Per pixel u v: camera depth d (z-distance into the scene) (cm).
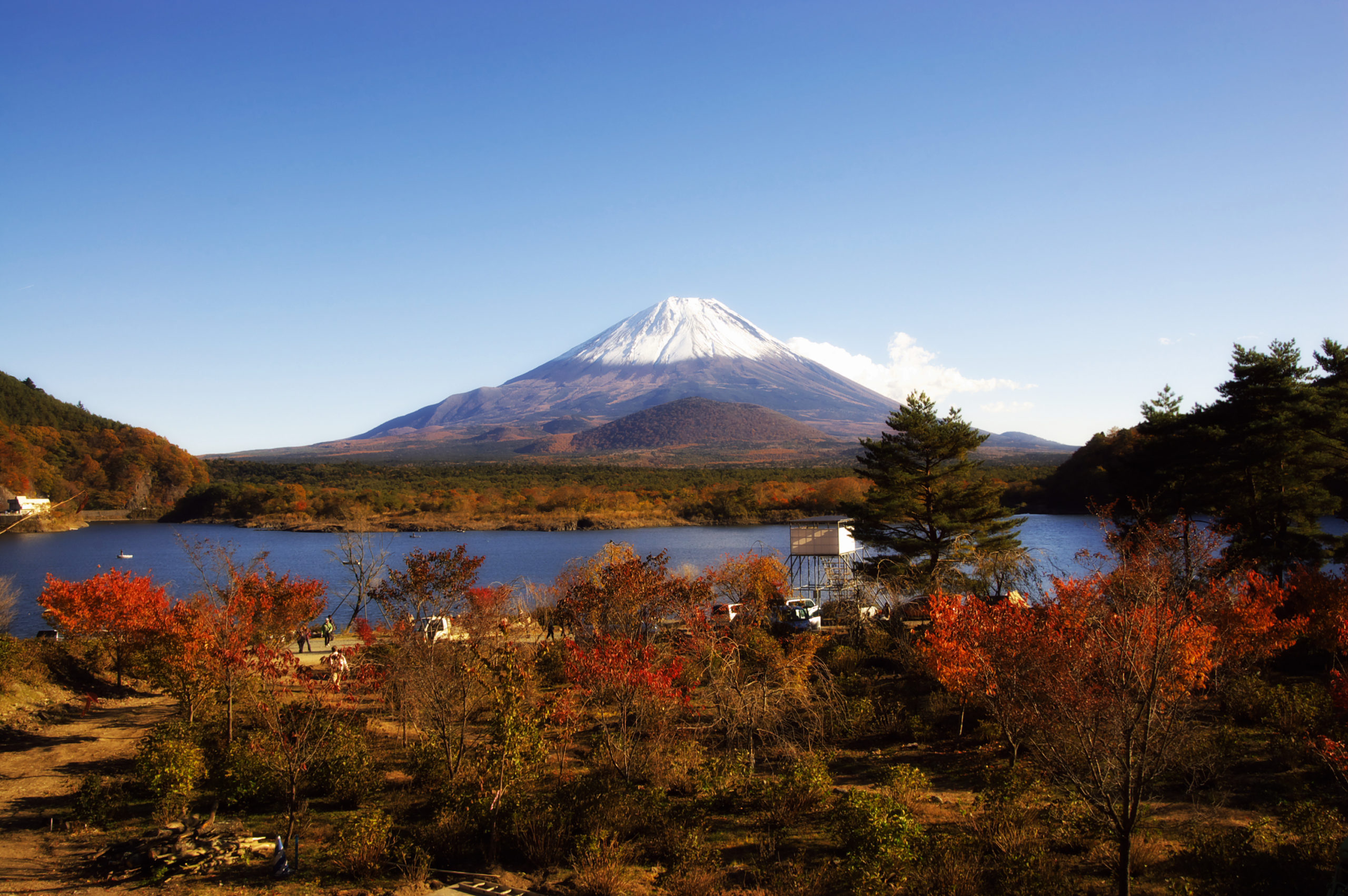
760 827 1811
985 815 1669
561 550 10169
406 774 2217
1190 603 2155
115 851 1605
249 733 2230
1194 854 1428
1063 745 1477
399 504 15088
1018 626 1920
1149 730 1285
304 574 7394
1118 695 1294
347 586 6550
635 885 1503
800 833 1756
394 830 1761
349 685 2573
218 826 1762
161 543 10894
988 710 2281
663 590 2953
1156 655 1266
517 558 9262
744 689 2286
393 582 2741
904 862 1432
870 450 4400
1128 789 1238
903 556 4222
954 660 2144
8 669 2825
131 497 13275
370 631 2950
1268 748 2036
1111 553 2920
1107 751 1301
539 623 4047
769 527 13425
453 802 1830
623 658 2128
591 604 2902
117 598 2609
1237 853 1385
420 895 1438
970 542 4150
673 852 1638
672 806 1856
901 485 4125
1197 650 1767
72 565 8588
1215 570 2516
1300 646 2886
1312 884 1299
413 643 2344
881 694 2814
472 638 2698
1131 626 1356
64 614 2552
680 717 2492
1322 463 3341
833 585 3800
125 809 1895
